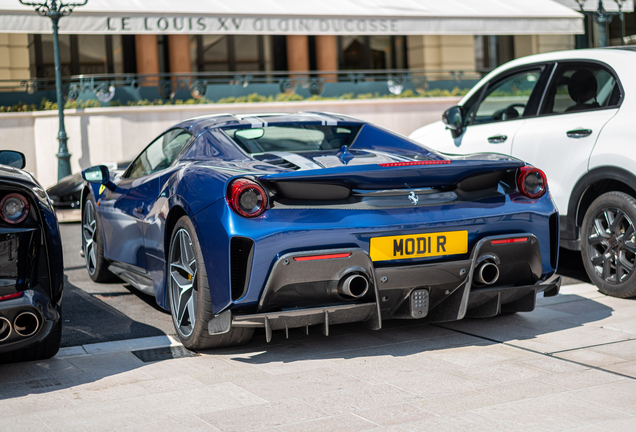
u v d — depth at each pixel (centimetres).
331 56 1688
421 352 297
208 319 288
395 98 1428
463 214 291
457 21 1295
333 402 239
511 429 212
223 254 271
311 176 269
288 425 220
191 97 1326
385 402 238
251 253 266
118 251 411
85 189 480
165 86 1305
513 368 271
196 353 306
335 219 272
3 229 257
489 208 296
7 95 1320
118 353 308
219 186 277
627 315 355
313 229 269
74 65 1540
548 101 452
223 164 307
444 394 244
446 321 312
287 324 278
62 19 1130
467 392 246
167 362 293
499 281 310
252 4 1263
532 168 307
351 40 1762
